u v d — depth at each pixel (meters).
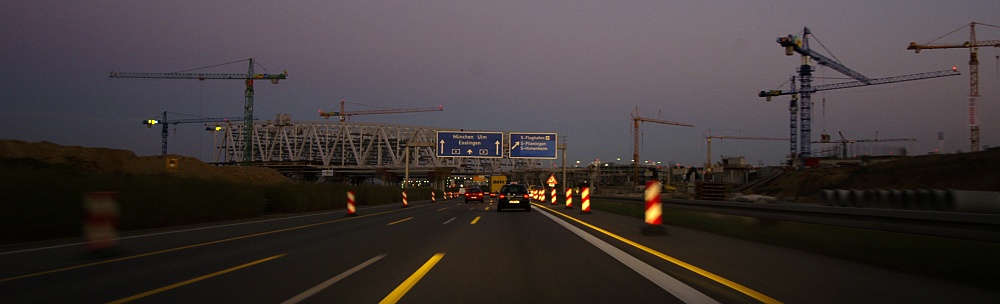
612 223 19.73
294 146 115.88
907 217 9.48
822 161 61.81
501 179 69.88
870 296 6.75
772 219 14.84
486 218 23.02
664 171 126.94
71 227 15.23
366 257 10.48
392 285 7.59
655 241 13.26
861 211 10.91
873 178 46.41
